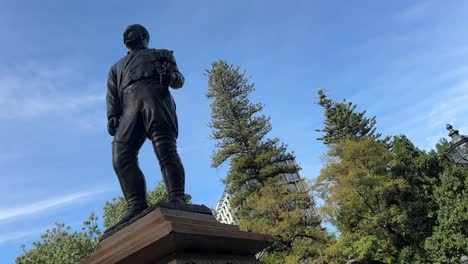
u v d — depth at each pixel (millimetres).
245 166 26609
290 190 23859
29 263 18891
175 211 3189
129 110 3736
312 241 22297
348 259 21406
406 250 20594
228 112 28516
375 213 22062
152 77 3816
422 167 22625
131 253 2656
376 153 22828
